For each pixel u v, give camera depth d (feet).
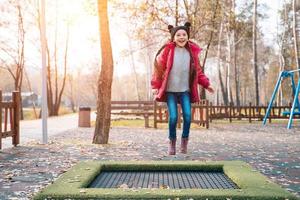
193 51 17.30
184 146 17.46
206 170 16.75
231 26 93.56
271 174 18.56
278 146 32.09
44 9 34.17
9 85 185.06
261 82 223.51
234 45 113.50
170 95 17.21
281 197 11.47
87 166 16.25
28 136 41.81
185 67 17.06
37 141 35.70
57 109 123.44
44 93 33.78
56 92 123.85
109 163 16.94
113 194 11.71
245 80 184.65
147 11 68.54
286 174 18.57
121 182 14.42
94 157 24.64
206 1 75.31
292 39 135.23
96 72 195.52
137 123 68.59
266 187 12.75
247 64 176.04
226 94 127.24
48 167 20.76
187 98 17.17
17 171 19.48
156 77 17.39
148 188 12.73
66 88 216.33
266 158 24.45
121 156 25.14
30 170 19.81
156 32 75.77
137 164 16.70
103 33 33.63
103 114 33.63
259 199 11.44
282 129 55.36
